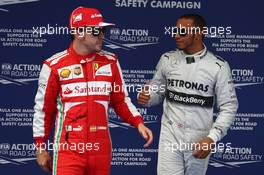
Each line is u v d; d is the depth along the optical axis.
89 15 14.56
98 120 14.80
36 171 21.75
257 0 21.42
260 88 21.73
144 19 21.38
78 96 14.66
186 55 16.42
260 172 22.00
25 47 21.20
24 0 21.00
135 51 21.47
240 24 21.48
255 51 21.59
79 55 14.75
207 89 16.30
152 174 21.94
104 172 15.07
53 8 21.14
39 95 14.84
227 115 16.28
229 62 21.64
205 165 16.88
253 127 21.89
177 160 16.59
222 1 21.38
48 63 14.77
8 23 21.05
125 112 15.39
